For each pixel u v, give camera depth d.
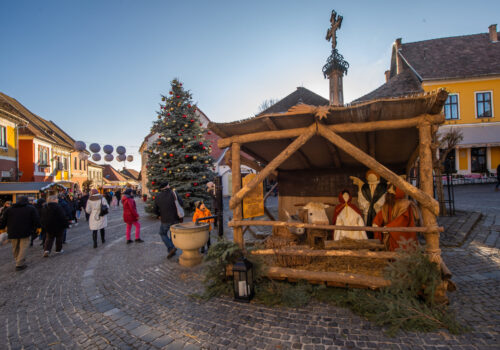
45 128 29.94
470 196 13.40
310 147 5.45
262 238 6.86
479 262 4.66
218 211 5.78
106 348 2.85
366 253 3.52
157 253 6.51
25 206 5.85
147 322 3.32
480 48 22.50
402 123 3.53
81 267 5.73
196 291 4.16
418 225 4.28
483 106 20.48
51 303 4.02
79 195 15.25
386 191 5.07
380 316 2.98
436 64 21.83
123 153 20.75
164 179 13.68
